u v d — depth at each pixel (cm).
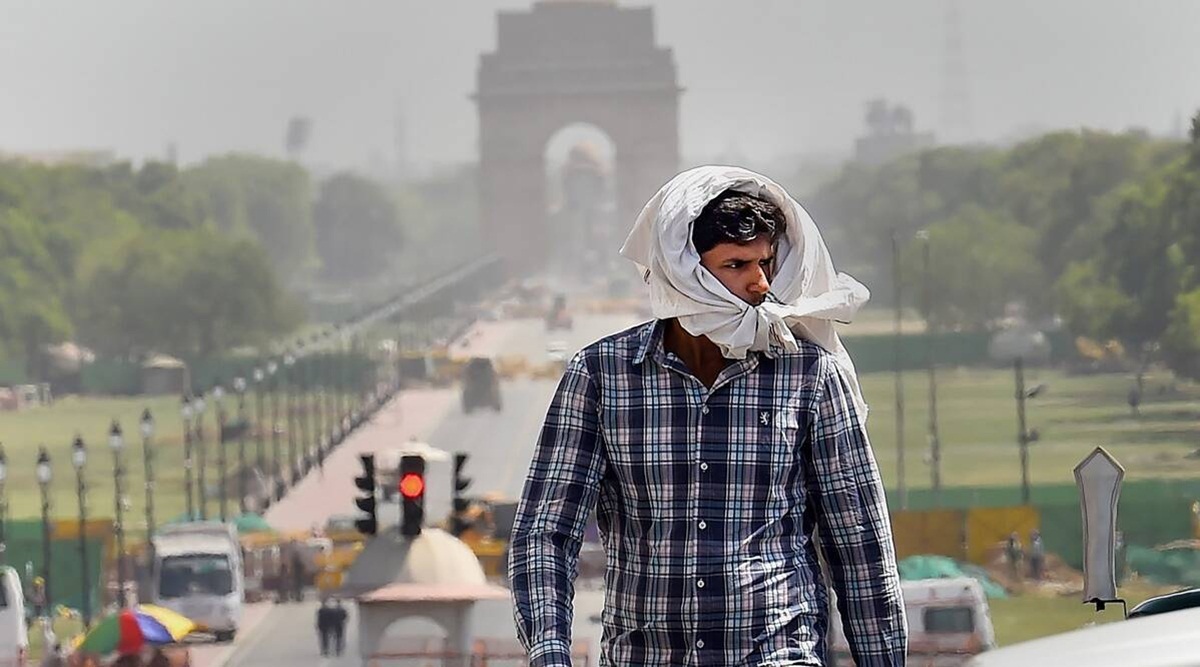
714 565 1530
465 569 10894
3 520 16425
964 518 14475
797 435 1560
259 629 14825
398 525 11075
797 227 1608
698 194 1569
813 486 1582
